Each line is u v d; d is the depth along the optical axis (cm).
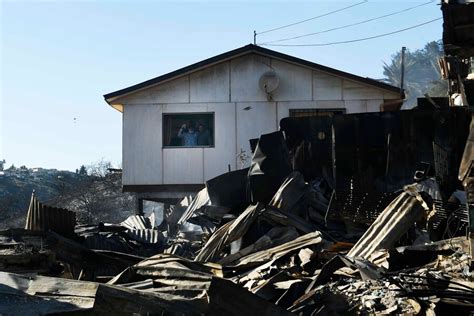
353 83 2189
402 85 2342
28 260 880
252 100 2209
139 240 1548
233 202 1482
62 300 549
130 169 2211
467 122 1348
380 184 1370
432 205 1027
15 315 501
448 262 759
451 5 800
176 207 1838
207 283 677
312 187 1365
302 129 1499
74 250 1107
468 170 799
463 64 1738
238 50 2178
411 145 1374
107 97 2197
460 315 601
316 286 769
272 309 575
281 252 993
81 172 5391
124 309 530
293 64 2202
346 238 1196
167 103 2222
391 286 688
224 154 2198
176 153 2206
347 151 1405
